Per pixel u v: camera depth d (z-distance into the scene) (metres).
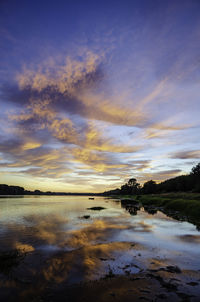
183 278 7.03
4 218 23.38
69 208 39.78
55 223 19.88
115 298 5.80
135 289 6.27
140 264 8.44
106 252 10.16
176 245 11.48
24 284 6.78
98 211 33.31
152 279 6.96
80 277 7.25
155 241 12.47
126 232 15.34
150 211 33.12
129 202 62.44
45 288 6.50
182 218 23.47
